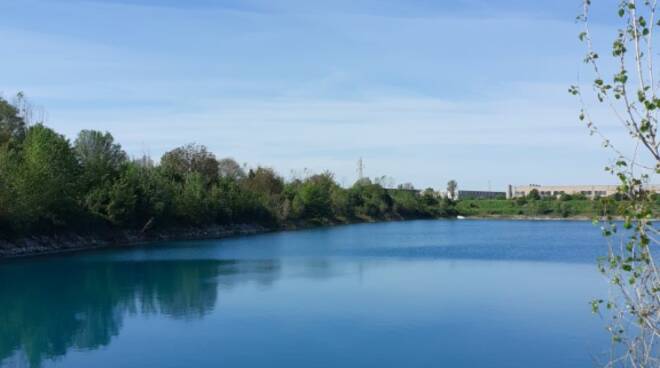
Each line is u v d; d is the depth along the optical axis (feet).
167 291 121.60
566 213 567.18
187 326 88.99
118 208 257.34
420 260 180.75
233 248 233.35
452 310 98.32
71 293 120.57
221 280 136.56
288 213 417.90
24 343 80.79
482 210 611.88
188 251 218.18
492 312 96.73
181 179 350.64
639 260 29.58
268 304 105.19
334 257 191.83
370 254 203.51
